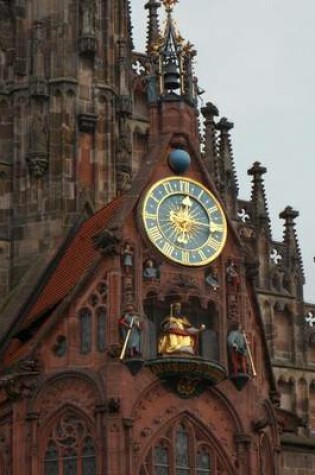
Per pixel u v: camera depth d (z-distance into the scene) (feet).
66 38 317.01
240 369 270.87
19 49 317.83
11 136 313.53
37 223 306.35
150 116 284.20
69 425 260.83
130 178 315.99
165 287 269.85
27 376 263.29
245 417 269.64
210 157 333.62
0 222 308.19
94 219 295.28
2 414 267.39
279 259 337.93
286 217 342.03
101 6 324.60
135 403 259.39
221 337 272.72
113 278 264.93
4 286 303.89
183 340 266.16
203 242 275.80
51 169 309.63
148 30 335.06
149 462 258.98
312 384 331.57
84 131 314.14
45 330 265.75
